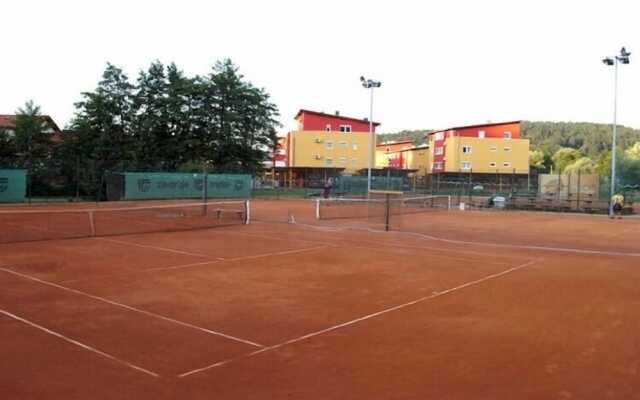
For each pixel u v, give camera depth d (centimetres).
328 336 686
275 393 503
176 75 5175
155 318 760
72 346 635
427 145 9019
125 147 4841
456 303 871
